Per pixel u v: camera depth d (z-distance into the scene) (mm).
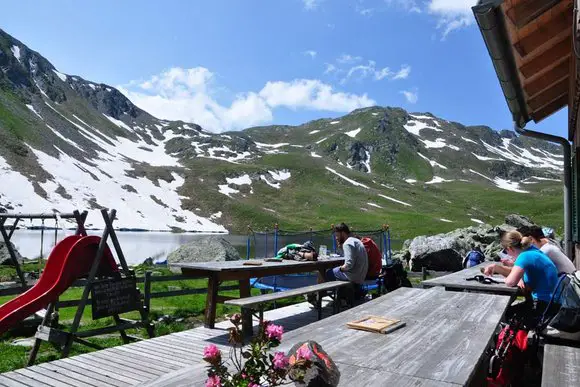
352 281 10133
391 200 186250
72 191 137500
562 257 7207
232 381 2619
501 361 5664
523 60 8617
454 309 5355
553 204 171750
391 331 4309
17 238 68625
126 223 128625
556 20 7336
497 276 8312
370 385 2967
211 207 161000
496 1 6211
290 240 15680
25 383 5816
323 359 2818
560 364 4336
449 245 21906
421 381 3035
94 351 7742
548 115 12625
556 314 5730
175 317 11164
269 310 11289
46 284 7672
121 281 8258
